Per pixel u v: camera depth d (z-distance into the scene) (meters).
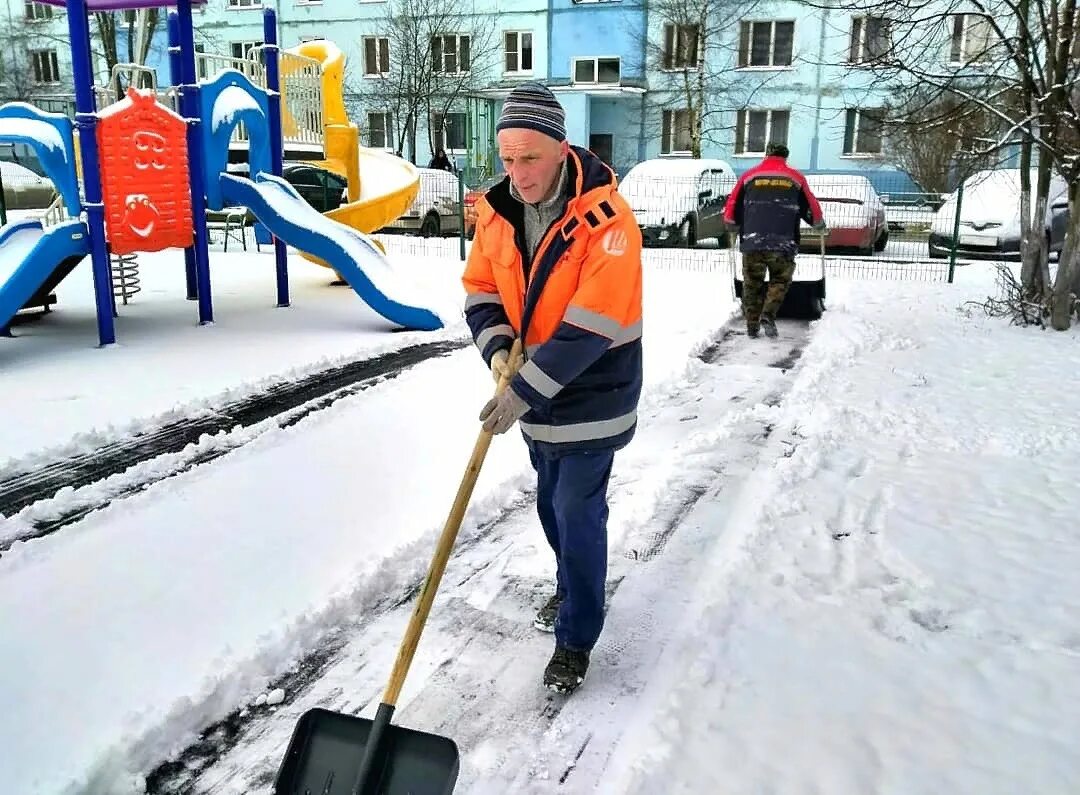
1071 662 2.73
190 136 7.25
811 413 5.27
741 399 5.74
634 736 2.44
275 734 2.48
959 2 7.93
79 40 6.27
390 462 4.42
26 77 31.95
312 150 11.94
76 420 4.94
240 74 7.87
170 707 2.47
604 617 2.83
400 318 7.48
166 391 5.53
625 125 27.53
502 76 28.28
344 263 7.54
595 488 2.52
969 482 4.19
